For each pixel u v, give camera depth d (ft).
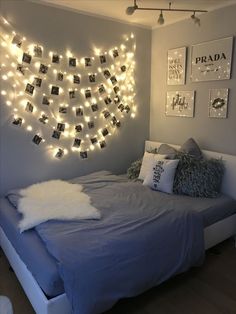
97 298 5.15
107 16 10.23
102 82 10.59
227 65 9.11
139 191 8.75
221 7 9.03
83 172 10.72
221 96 9.45
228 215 8.54
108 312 5.98
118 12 9.86
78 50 9.77
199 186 8.75
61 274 5.02
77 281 4.99
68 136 10.05
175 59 10.78
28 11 8.55
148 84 12.05
